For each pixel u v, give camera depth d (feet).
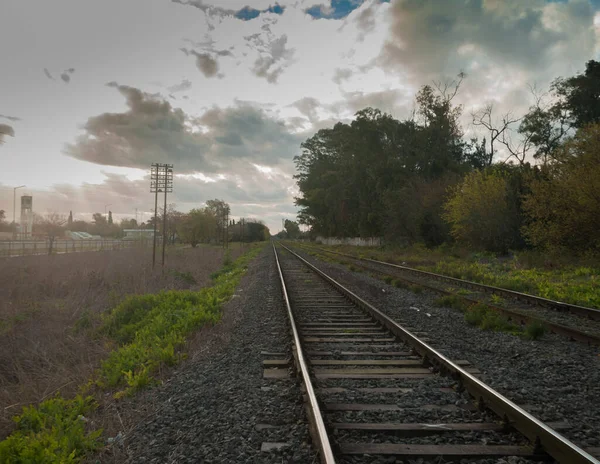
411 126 180.96
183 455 14.44
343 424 15.69
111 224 505.66
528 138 159.53
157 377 24.38
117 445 15.92
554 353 26.55
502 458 13.47
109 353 31.45
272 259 131.44
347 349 27.12
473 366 23.59
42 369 27.09
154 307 44.04
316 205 269.03
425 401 18.13
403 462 13.38
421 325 35.14
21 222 293.02
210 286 74.43
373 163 188.34
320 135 267.39
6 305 47.34
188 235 216.33
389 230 160.76
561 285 54.85
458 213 108.06
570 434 15.23
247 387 20.92
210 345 30.32
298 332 29.37
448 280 64.59
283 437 15.19
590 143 73.87
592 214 72.08
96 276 69.67
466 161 183.52
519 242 100.27
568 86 150.92
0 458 14.30
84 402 20.79
